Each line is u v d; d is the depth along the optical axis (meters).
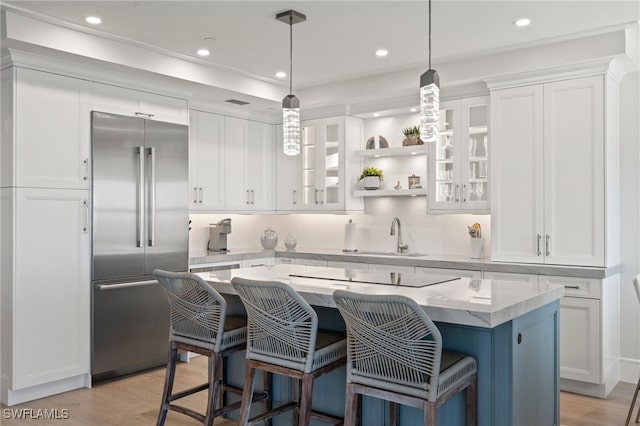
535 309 2.61
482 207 4.49
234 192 5.56
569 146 3.95
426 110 2.66
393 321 2.11
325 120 5.52
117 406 3.62
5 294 3.66
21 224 3.64
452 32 3.78
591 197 3.86
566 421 3.36
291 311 2.44
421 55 4.31
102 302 4.05
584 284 3.82
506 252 4.23
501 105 4.25
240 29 3.72
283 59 4.42
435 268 4.50
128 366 4.24
